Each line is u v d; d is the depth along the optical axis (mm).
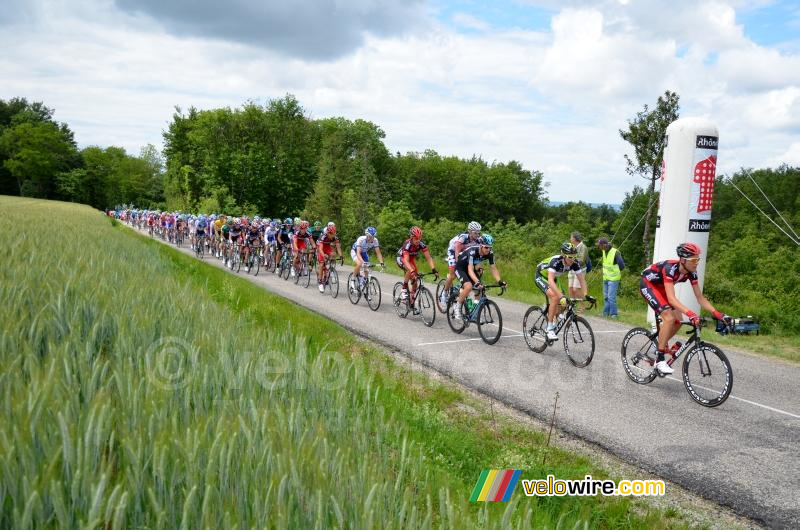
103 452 1987
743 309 11602
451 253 9719
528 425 5297
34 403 2141
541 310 8297
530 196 88688
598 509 3646
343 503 2039
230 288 11516
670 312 6430
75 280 5625
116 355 3453
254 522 1842
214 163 55375
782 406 6090
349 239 35938
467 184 85000
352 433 3105
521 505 3336
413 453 3502
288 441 2369
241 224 20062
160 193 117750
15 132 101812
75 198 107000
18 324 3654
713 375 5965
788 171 62406
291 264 16828
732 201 58938
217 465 2127
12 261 6535
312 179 60062
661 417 5629
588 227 32438
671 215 11406
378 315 11352
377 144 73125
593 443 4918
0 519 1677
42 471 1840
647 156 18656
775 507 3844
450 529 2066
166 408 2611
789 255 22094
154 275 8383
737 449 4836
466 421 5246
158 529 1720
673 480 4227
